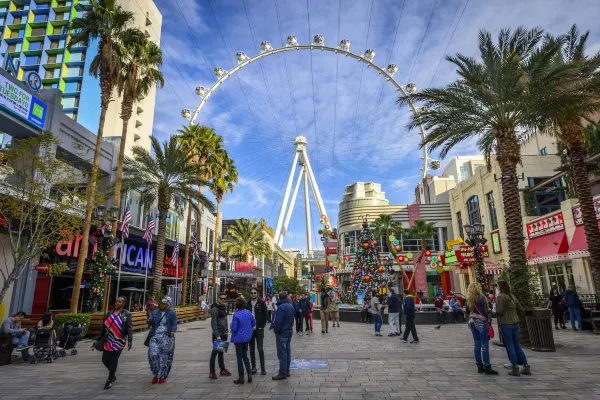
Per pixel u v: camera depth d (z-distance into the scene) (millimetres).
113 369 7637
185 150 32781
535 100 13844
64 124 23562
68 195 16703
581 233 21516
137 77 23812
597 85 13391
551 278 26000
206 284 45469
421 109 17078
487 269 33000
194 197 28375
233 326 7918
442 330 18453
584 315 15953
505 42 14922
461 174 69812
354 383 7590
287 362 8219
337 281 56000
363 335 16547
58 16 71750
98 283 18375
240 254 59062
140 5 67000
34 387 7727
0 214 14930
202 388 7430
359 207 62031
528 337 12062
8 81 18562
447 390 6914
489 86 14531
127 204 31344
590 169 21562
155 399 6703
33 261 19578
